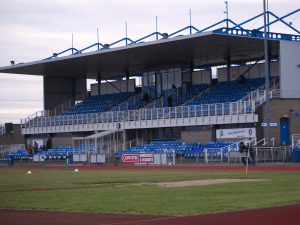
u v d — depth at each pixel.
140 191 18.89
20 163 56.88
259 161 38.19
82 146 55.72
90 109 69.81
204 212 12.98
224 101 52.38
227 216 12.18
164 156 42.88
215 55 58.94
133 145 57.97
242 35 47.06
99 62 63.28
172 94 62.09
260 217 11.86
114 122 58.88
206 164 41.06
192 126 51.69
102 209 14.05
